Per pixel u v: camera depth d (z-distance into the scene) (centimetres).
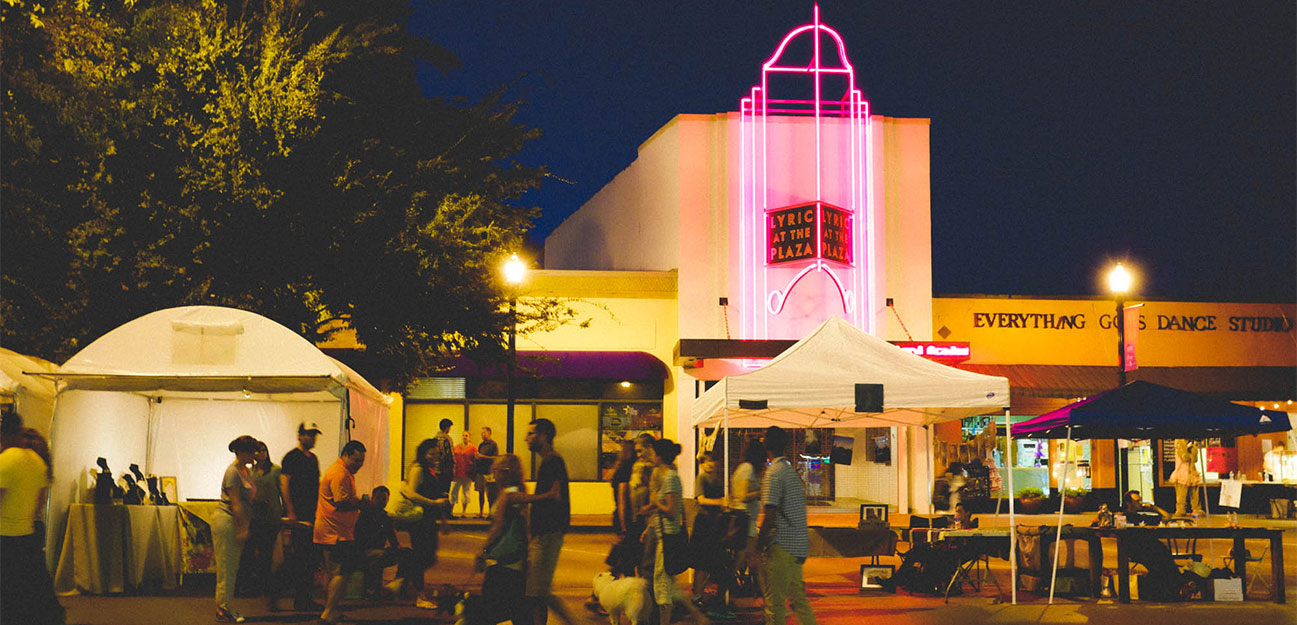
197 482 1716
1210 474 3100
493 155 2161
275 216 1752
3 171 1570
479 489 2580
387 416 1953
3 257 1625
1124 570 1402
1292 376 3072
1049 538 1486
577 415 2817
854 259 2880
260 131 1766
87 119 1612
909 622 1227
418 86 2295
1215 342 3086
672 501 1102
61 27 1669
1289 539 2323
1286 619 1267
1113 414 1412
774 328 2845
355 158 1880
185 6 1809
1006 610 1325
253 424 1745
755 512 1189
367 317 1919
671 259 2931
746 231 2866
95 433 1499
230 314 1344
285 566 1305
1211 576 1452
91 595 1369
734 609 1309
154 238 1714
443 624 1168
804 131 2903
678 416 2812
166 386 1360
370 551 1333
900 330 2875
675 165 2923
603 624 1182
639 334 2859
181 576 1450
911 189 2925
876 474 2889
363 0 2191
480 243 2050
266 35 1839
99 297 1705
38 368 1419
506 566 961
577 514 2772
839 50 2927
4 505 953
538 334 2830
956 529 1496
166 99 1753
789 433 2898
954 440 2933
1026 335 3011
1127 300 3075
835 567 1827
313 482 1316
